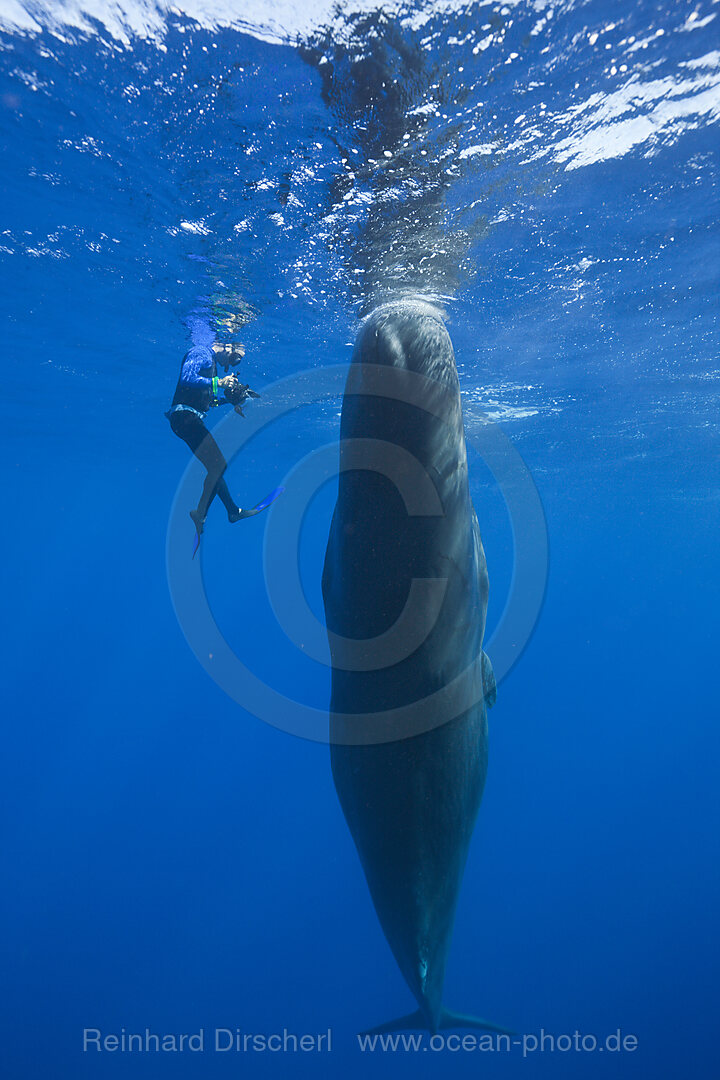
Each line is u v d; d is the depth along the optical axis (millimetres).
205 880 31281
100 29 5492
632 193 7637
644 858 30000
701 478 29078
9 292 11383
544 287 10070
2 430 24203
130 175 7488
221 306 11102
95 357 14883
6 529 60062
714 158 7047
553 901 27500
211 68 5715
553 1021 21719
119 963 25422
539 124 6309
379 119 6145
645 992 22375
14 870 31703
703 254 9234
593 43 5379
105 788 43281
